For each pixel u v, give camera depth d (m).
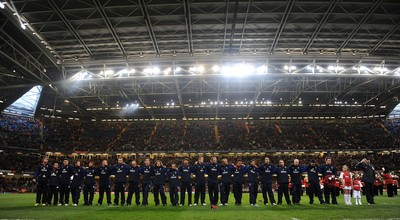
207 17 29.41
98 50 35.41
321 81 45.25
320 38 33.53
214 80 45.47
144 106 55.91
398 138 61.62
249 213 13.06
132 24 30.39
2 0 25.02
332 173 17.98
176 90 49.34
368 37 33.44
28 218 11.89
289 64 37.72
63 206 17.45
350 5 27.72
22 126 58.72
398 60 37.44
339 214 12.52
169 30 31.53
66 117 64.19
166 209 15.19
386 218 11.30
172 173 17.91
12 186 48.44
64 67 38.12
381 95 53.75
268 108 61.09
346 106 58.72
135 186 17.98
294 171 17.83
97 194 35.22
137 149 60.62
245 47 35.69
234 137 63.41
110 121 67.50
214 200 16.97
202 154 59.81
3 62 37.50
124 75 39.75
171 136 64.19
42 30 30.62
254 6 27.92
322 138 63.06
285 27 31.33
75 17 28.73
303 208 15.12
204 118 67.69
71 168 18.77
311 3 27.39
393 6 27.83
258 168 17.73
